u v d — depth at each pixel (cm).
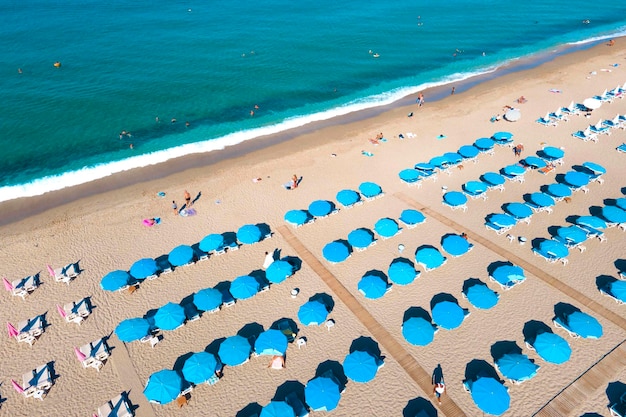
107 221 3312
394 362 2153
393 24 8844
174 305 2373
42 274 2798
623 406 1889
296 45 7550
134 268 2650
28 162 4178
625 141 4134
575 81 5762
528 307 2430
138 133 4712
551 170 3716
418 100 5506
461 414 1917
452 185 3609
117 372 2148
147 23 8756
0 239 3142
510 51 7369
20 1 10688
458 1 10875
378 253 2883
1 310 2520
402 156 4106
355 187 3647
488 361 2141
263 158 4197
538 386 2006
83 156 4281
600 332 2134
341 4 10569
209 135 4694
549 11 9956
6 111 5053
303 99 5616
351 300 2522
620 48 7231
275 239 3050
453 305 2314
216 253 2927
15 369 2175
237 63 6712
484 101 5312
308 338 2297
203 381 1986
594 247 2847
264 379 2094
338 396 1892
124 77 6103
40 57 6769
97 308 2522
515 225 3086
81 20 8912
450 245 2761
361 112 5225
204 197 3578
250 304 2522
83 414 1967
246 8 10112
